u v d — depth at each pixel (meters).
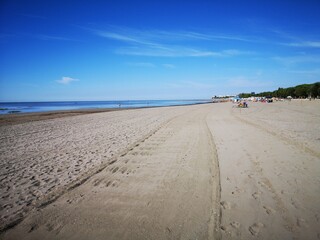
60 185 5.37
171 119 19.94
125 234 3.43
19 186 5.39
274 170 5.96
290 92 98.25
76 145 9.72
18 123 18.58
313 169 5.98
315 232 3.40
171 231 3.48
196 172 5.99
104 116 24.92
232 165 6.45
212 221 3.71
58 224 3.75
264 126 13.85
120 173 6.06
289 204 4.22
